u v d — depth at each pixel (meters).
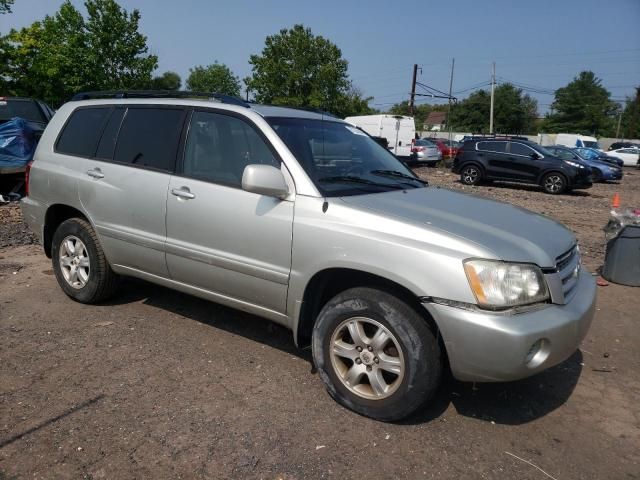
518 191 17.75
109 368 3.81
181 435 3.06
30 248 6.98
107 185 4.50
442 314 2.93
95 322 4.61
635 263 6.36
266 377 3.76
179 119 4.24
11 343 4.15
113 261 4.62
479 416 3.39
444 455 2.98
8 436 3.00
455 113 86.06
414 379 3.07
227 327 4.60
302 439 3.06
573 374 4.04
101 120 4.77
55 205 4.96
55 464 2.79
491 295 2.89
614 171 23.94
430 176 22.67
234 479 2.73
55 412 3.24
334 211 3.34
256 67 39.03
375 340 3.20
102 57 25.23
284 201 3.53
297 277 3.46
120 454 2.88
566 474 2.87
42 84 26.45
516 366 2.87
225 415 3.28
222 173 3.90
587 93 87.06
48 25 25.42
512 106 82.44
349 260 3.20
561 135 46.34
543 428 3.29
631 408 3.58
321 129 4.14
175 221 4.05
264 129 3.78
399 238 3.10
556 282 3.10
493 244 3.03
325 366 3.41
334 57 38.41
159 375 3.73
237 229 3.71
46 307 4.91
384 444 3.05
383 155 4.57
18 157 9.68
